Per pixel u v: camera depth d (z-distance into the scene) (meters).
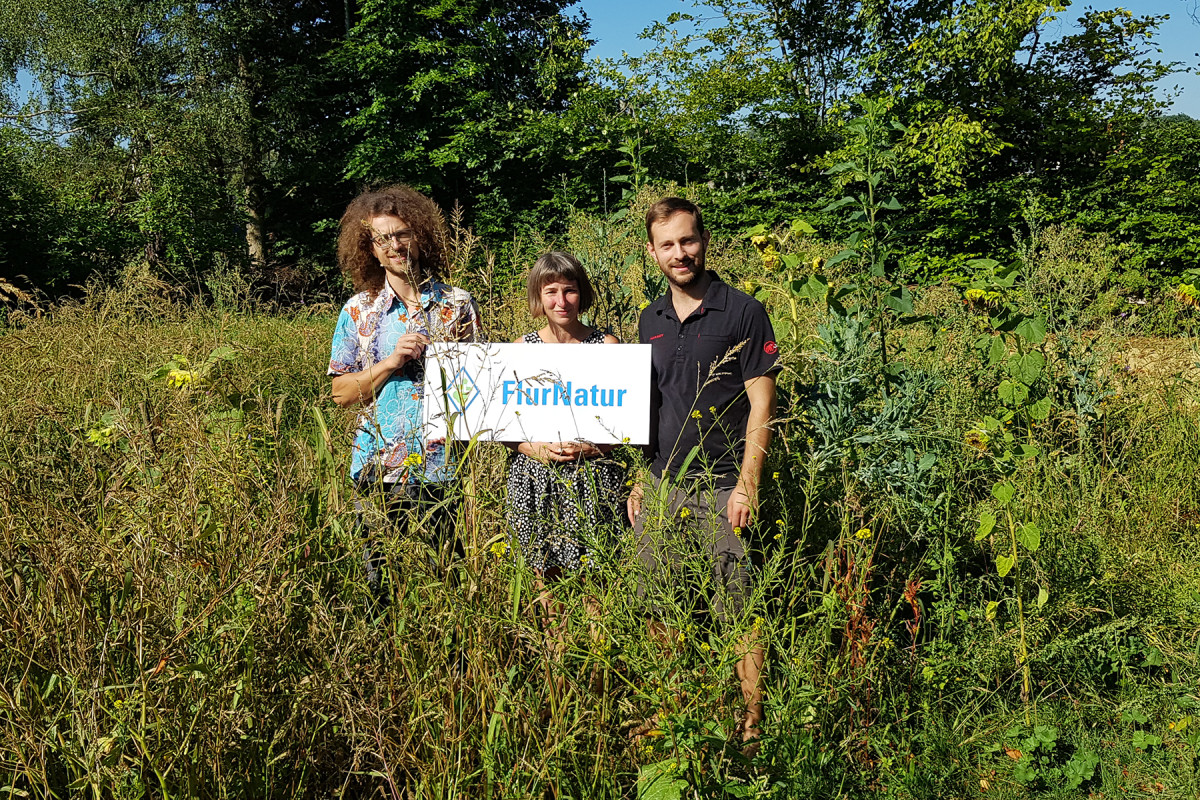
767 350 2.53
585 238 4.48
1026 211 5.18
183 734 1.56
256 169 23.08
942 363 4.19
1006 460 2.91
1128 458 4.11
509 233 18.23
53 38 21.64
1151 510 3.67
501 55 22.41
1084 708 2.69
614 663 2.00
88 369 3.35
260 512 1.73
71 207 18.92
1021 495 3.41
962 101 15.31
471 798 1.77
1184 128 13.49
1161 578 3.11
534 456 2.49
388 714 1.70
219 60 22.33
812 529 2.81
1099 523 3.47
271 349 5.68
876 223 3.25
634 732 1.90
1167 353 4.97
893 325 3.38
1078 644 2.82
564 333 2.72
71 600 1.58
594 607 2.02
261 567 1.68
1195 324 5.18
